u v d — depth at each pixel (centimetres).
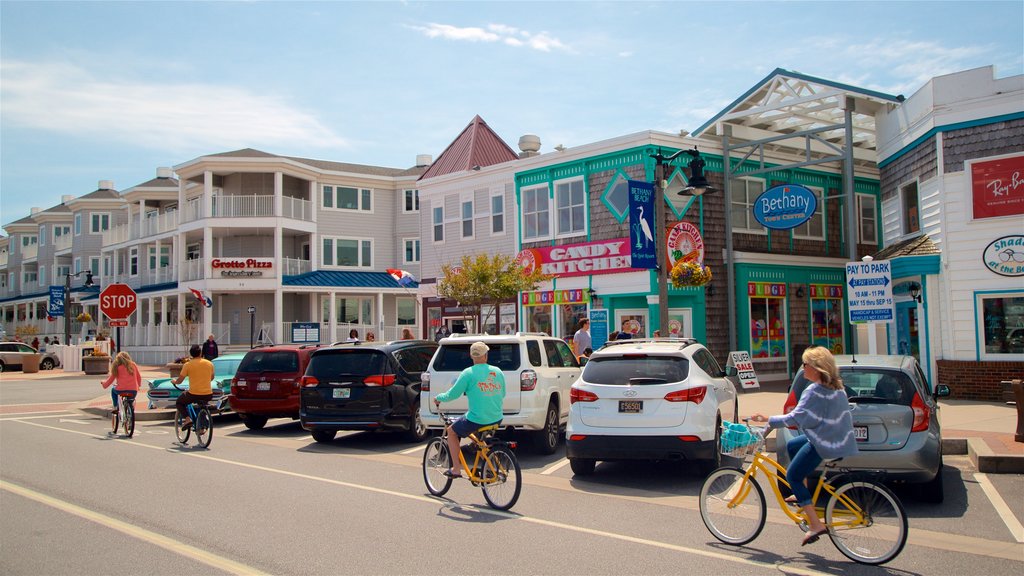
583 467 1025
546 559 653
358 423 1338
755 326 2323
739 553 674
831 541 697
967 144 1656
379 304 4253
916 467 787
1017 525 757
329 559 654
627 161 2294
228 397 1747
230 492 944
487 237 2711
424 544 701
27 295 6431
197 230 4172
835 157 1994
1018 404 1102
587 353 1892
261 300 4203
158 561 650
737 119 2319
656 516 816
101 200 5775
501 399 878
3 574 615
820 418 646
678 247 2147
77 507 857
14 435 1543
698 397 960
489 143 3111
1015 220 1595
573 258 2409
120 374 1521
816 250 2533
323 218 4350
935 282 1714
